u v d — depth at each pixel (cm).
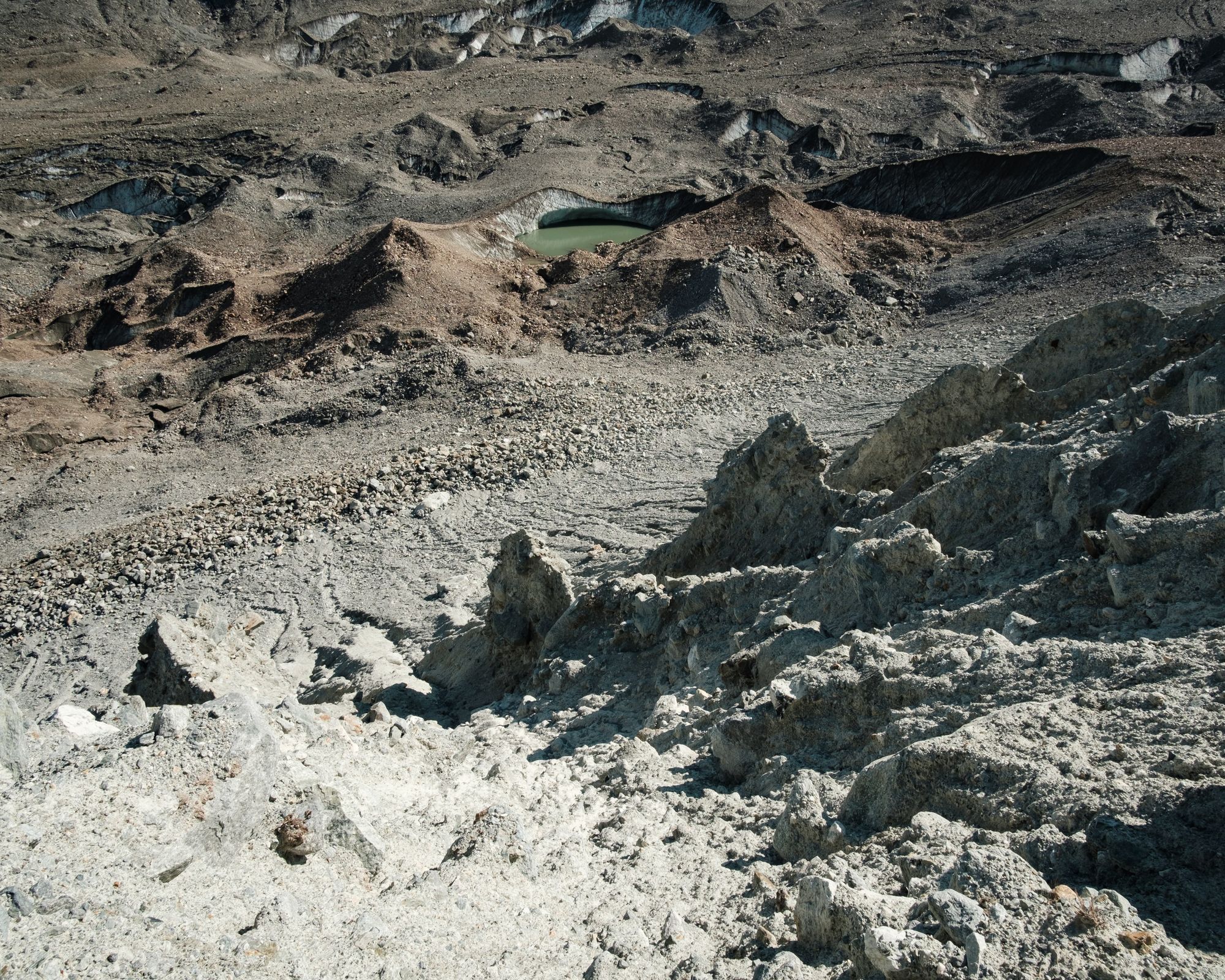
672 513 2466
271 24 12362
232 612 2456
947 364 3284
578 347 4338
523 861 627
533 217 6775
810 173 7525
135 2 12406
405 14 12619
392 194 7300
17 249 6838
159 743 630
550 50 12169
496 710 1406
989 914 422
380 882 598
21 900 480
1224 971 393
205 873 550
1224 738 542
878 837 584
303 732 785
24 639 2561
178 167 8038
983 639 771
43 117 9369
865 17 11481
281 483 3216
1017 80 8781
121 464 3809
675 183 7381
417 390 3912
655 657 1279
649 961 503
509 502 2838
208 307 5172
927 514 1143
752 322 4234
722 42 11288
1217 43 9138
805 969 445
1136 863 462
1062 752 572
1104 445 1005
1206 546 742
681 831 714
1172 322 1585
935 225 4900
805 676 814
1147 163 4566
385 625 2220
